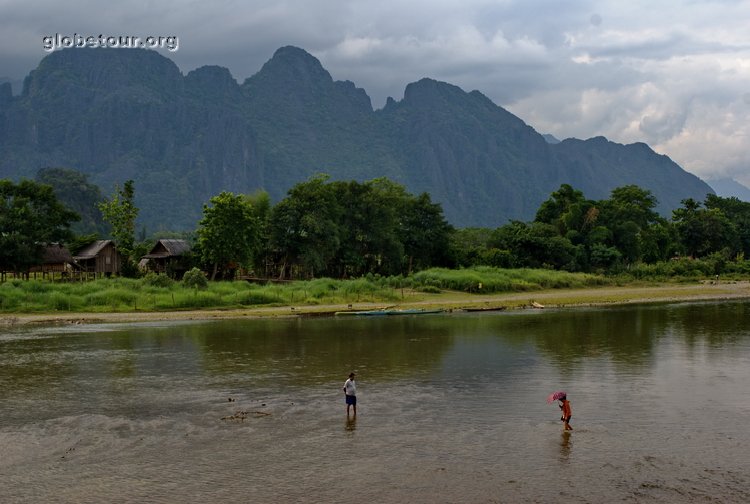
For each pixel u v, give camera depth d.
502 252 120.00
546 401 29.73
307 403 29.72
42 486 20.42
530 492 19.77
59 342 47.62
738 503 19.00
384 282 89.00
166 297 70.19
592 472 21.23
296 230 101.12
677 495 19.53
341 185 110.19
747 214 178.50
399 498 19.42
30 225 85.31
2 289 68.12
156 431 25.69
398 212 118.38
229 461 22.38
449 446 23.70
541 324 58.59
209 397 30.91
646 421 26.62
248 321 60.94
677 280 119.31
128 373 36.44
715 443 23.94
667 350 43.41
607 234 131.50
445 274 95.25
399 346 45.50
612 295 91.25
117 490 20.08
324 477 20.95
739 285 111.94
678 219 171.75
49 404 29.78
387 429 25.72
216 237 91.62
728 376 34.94
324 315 66.44
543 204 148.38
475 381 34.00
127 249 106.12
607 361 39.38
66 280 87.06
